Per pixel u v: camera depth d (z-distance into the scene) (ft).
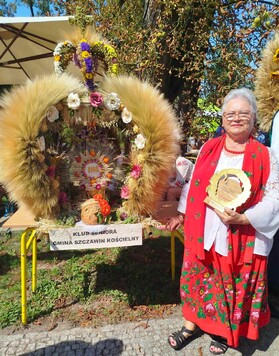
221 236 6.21
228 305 6.51
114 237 6.81
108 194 7.51
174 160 6.81
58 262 11.02
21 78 17.31
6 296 8.91
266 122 8.54
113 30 13.53
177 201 8.41
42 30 11.85
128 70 13.17
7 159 6.12
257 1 11.30
